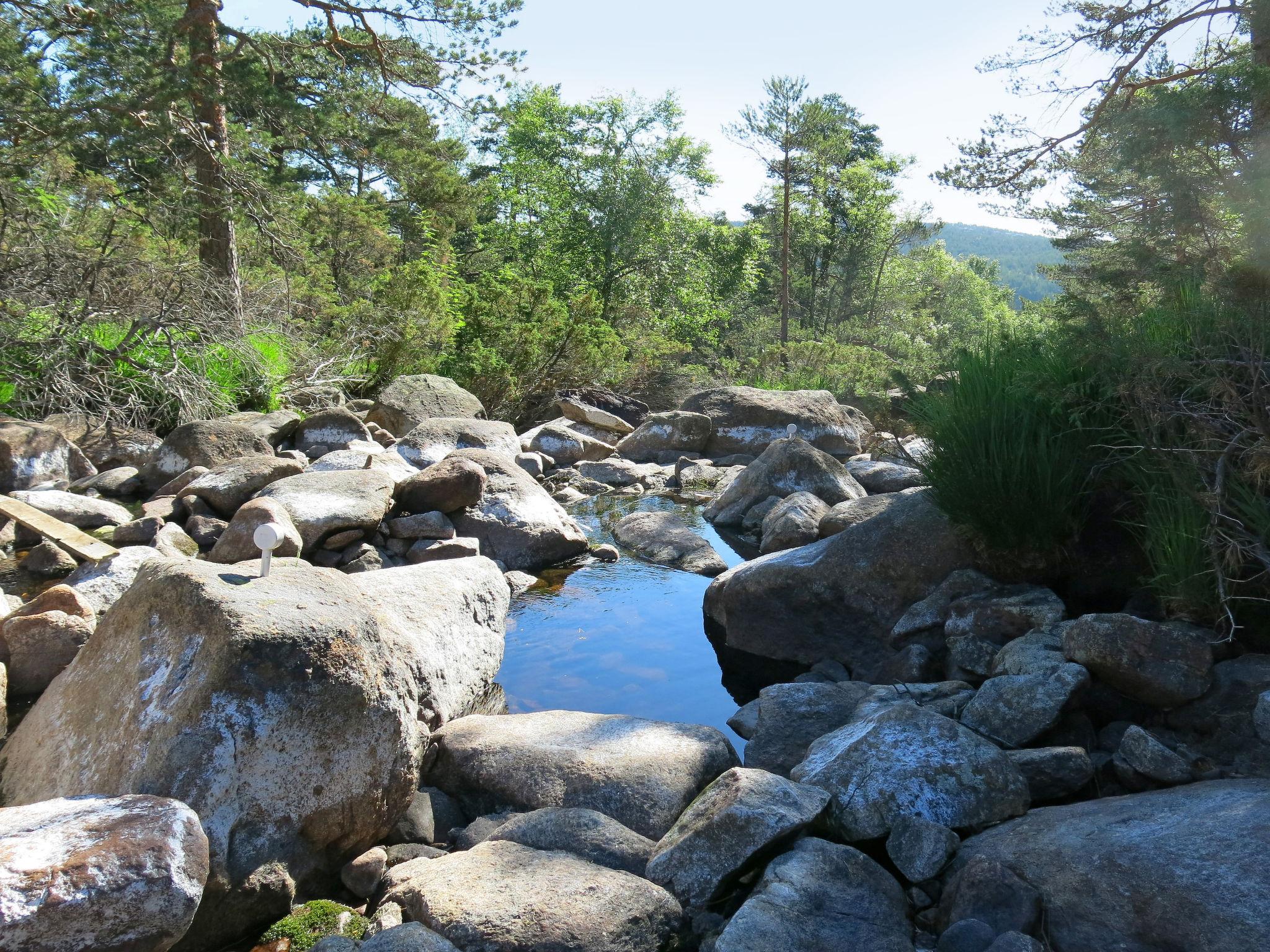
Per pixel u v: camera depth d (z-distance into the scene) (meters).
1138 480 4.95
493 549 7.87
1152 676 4.07
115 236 12.96
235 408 11.65
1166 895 2.76
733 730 5.05
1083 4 10.66
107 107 12.68
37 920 2.45
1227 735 3.86
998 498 5.27
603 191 34.12
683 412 13.23
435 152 18.55
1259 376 4.26
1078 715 4.24
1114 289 5.75
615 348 18.39
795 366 23.28
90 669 3.77
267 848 3.24
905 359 34.09
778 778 3.65
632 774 4.01
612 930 3.00
